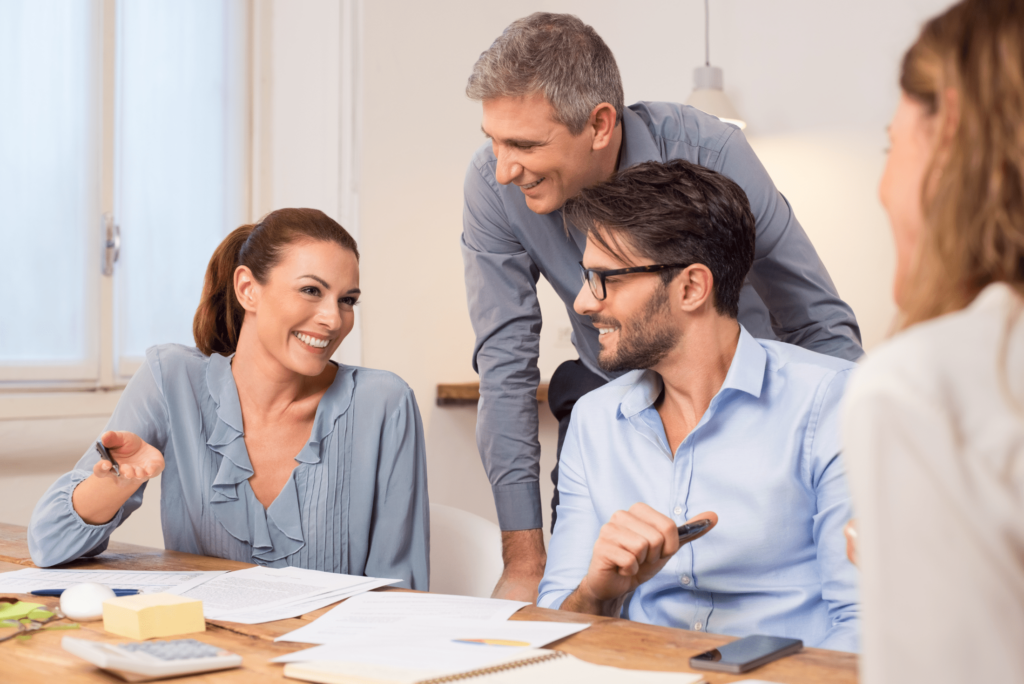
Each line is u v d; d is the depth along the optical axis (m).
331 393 1.44
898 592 0.39
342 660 0.77
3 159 2.51
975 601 0.38
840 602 1.02
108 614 0.90
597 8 3.33
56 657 0.82
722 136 1.64
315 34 2.99
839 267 2.84
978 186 0.45
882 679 0.39
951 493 0.39
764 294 1.70
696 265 1.11
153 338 2.84
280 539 1.37
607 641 0.84
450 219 3.21
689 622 1.11
